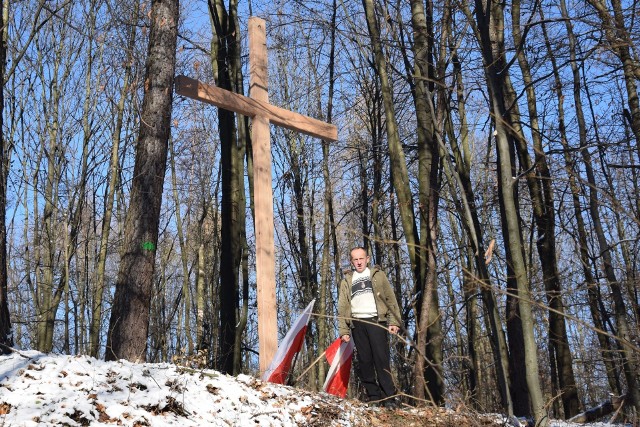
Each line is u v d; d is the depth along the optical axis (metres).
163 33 7.76
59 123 14.72
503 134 4.30
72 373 4.82
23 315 17.36
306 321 6.77
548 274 9.54
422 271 8.22
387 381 6.70
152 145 7.45
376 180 13.73
